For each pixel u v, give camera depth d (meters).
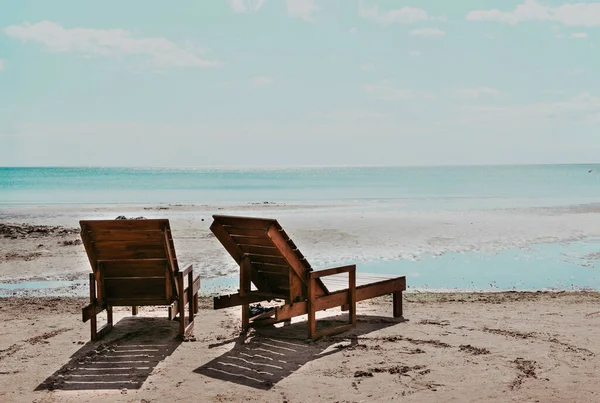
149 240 7.59
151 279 8.08
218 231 8.12
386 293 9.26
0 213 31.50
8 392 6.01
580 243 19.25
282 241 7.61
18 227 23.22
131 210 33.28
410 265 15.31
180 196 52.59
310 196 51.25
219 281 13.32
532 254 17.12
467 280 13.41
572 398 5.72
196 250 17.61
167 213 30.94
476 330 8.48
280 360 7.09
